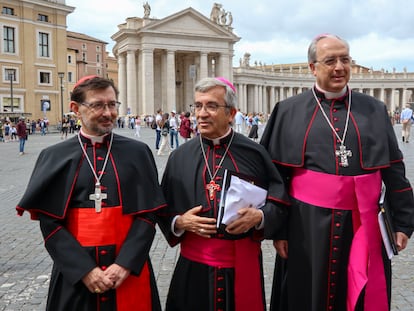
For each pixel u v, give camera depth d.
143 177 3.19
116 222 3.06
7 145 29.61
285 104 3.66
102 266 2.98
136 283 3.11
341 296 3.27
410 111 24.80
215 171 3.34
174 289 3.42
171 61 62.69
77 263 2.91
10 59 48.44
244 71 76.94
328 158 3.30
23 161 19.50
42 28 51.00
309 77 88.12
